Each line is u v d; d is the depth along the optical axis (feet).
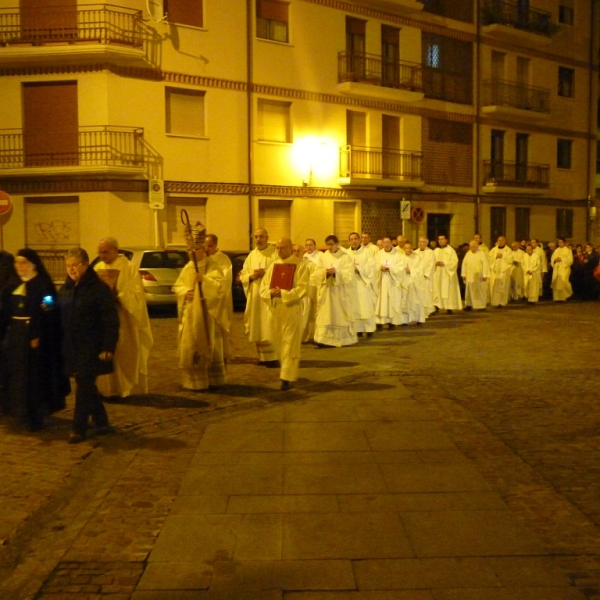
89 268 24.53
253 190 80.02
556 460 22.93
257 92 79.87
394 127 94.17
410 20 94.27
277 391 32.48
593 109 121.39
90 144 70.54
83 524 18.19
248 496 19.94
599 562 15.80
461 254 78.48
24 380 25.34
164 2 73.46
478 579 15.06
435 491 20.24
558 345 46.75
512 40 107.55
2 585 15.16
